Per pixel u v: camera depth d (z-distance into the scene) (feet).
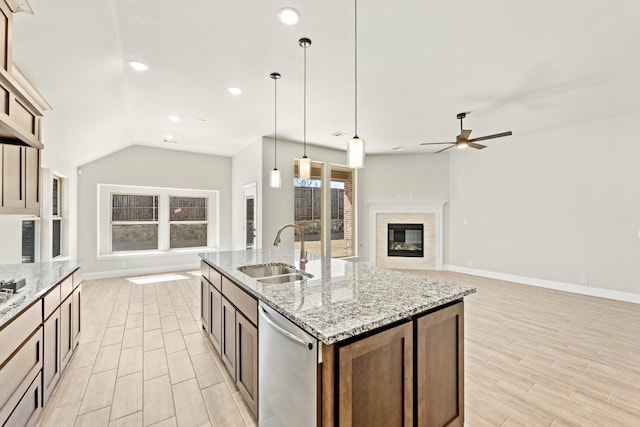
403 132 16.55
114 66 9.12
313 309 4.51
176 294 14.75
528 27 7.34
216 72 9.71
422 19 7.04
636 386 7.16
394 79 10.19
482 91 11.20
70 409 6.30
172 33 7.63
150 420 6.02
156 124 14.99
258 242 17.39
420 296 5.20
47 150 12.87
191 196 21.52
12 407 4.78
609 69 9.46
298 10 6.73
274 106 12.66
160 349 9.05
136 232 19.60
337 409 3.80
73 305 8.23
